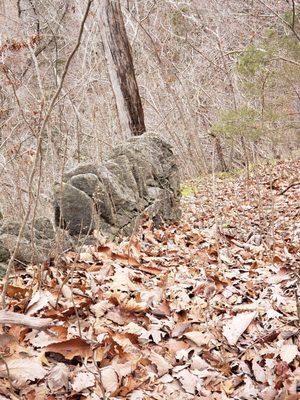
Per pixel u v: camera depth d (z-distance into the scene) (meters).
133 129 9.26
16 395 2.27
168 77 14.71
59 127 8.47
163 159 6.50
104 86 14.60
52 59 13.41
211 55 17.22
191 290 4.00
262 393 2.79
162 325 3.32
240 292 4.00
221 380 2.89
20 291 3.25
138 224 5.38
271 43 9.64
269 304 3.76
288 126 10.86
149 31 17.16
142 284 3.91
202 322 3.47
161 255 4.86
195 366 2.98
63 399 2.46
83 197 4.79
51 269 3.69
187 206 8.05
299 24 9.88
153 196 5.91
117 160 5.68
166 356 3.05
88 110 11.95
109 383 2.62
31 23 15.09
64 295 3.36
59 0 15.58
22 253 3.80
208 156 14.99
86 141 10.40
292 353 3.07
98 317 3.21
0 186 5.71
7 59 10.61
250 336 3.37
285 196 8.41
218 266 4.60
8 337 2.64
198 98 15.86
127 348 2.96
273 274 4.46
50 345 2.72
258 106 12.24
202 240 5.53
